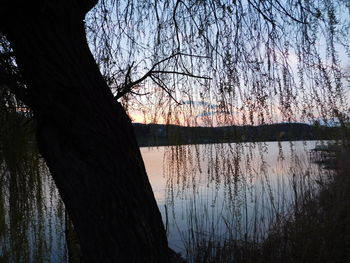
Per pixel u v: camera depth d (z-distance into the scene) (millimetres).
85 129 1702
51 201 2600
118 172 1763
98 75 1813
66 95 1676
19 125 2373
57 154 1708
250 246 4500
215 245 4805
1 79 1872
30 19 1636
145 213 1842
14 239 2402
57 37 1672
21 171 2406
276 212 4883
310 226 4711
